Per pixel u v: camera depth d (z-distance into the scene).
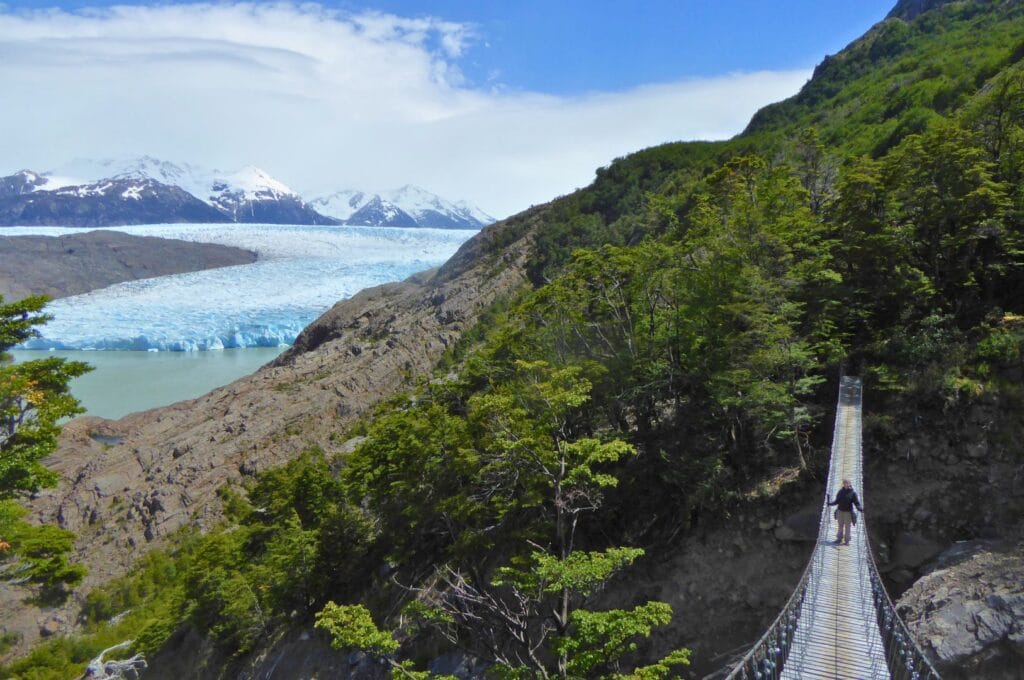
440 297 109.94
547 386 25.14
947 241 29.80
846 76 120.19
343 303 123.94
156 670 45.25
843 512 20.38
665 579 27.09
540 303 38.12
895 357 28.84
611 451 22.52
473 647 28.62
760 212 32.53
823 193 42.72
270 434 81.44
